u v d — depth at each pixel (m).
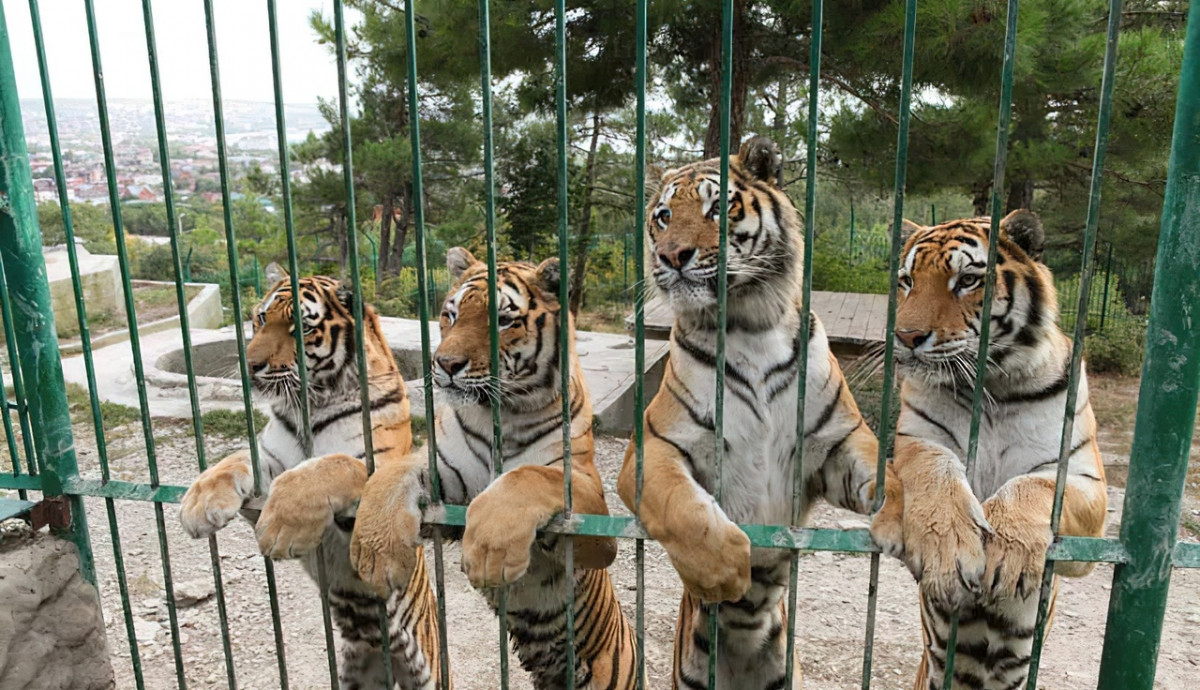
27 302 2.59
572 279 14.73
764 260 2.86
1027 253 2.85
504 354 3.04
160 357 11.30
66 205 2.37
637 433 2.13
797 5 8.27
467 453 3.21
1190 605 5.03
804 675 4.33
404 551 2.28
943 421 2.89
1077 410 2.79
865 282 15.09
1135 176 10.54
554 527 2.21
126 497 2.58
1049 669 4.36
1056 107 9.41
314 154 21.67
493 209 2.03
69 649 2.79
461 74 9.99
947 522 2.10
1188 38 1.68
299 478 2.41
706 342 2.83
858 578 5.41
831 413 2.82
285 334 3.37
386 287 19.97
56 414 2.68
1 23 2.41
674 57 10.79
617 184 17.80
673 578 5.50
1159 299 1.77
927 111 9.35
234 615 4.90
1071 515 2.43
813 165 1.85
